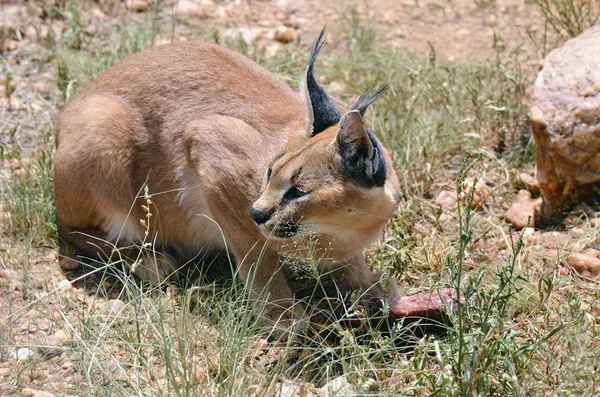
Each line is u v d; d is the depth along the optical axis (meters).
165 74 10.66
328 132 9.44
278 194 9.16
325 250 9.73
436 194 12.22
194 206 10.66
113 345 9.20
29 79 14.68
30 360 9.05
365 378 8.45
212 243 11.05
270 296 9.97
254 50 15.02
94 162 10.61
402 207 11.73
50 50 15.33
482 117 13.38
